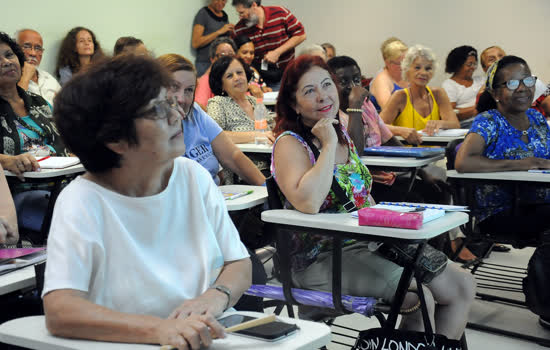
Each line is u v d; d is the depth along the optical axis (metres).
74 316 1.02
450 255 3.50
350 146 2.14
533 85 2.79
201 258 1.21
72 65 5.19
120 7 5.88
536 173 2.58
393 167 2.99
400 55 5.32
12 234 1.69
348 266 1.88
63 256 1.08
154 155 1.12
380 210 1.69
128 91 1.07
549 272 2.44
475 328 2.67
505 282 3.09
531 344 2.50
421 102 4.47
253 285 1.91
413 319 1.93
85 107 1.07
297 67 2.05
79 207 1.11
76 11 5.41
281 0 8.00
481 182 2.69
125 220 1.14
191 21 6.81
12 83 3.00
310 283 1.92
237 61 4.00
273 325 1.05
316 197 1.83
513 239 2.73
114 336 1.01
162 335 0.98
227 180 3.16
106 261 1.12
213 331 1.00
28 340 1.04
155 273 1.15
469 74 6.06
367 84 6.34
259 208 2.53
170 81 1.14
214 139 2.68
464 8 6.97
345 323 2.68
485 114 2.86
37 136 3.07
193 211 1.23
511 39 6.78
